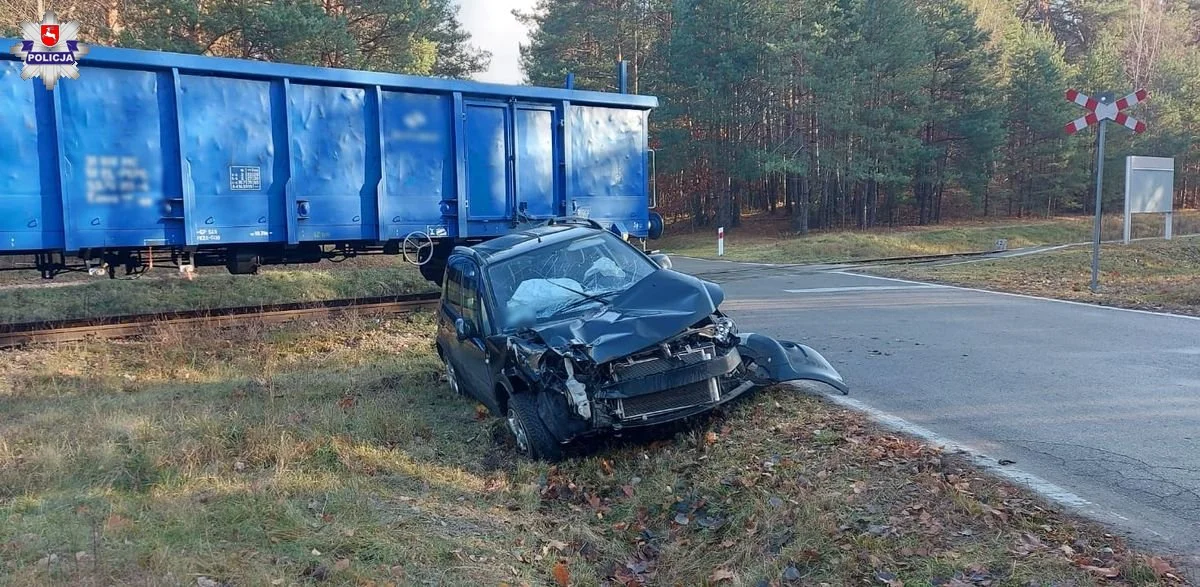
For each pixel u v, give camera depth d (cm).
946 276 1686
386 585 374
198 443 590
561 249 704
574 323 593
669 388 558
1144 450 502
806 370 632
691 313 576
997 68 4753
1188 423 557
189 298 1315
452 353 758
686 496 509
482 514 496
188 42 2236
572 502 531
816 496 455
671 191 5256
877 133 3788
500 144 1216
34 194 884
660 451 579
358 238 1102
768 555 415
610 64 4412
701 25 3800
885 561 380
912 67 3822
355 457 575
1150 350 820
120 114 926
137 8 2297
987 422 579
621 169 1357
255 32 2255
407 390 807
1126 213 2298
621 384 547
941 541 391
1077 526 393
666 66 4156
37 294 1275
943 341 909
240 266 1102
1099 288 1392
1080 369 740
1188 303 1157
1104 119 1370
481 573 406
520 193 1236
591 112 1312
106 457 549
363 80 1082
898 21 3728
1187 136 5347
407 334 1125
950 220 4978
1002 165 5038
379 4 2544
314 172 1061
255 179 1018
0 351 955
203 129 979
